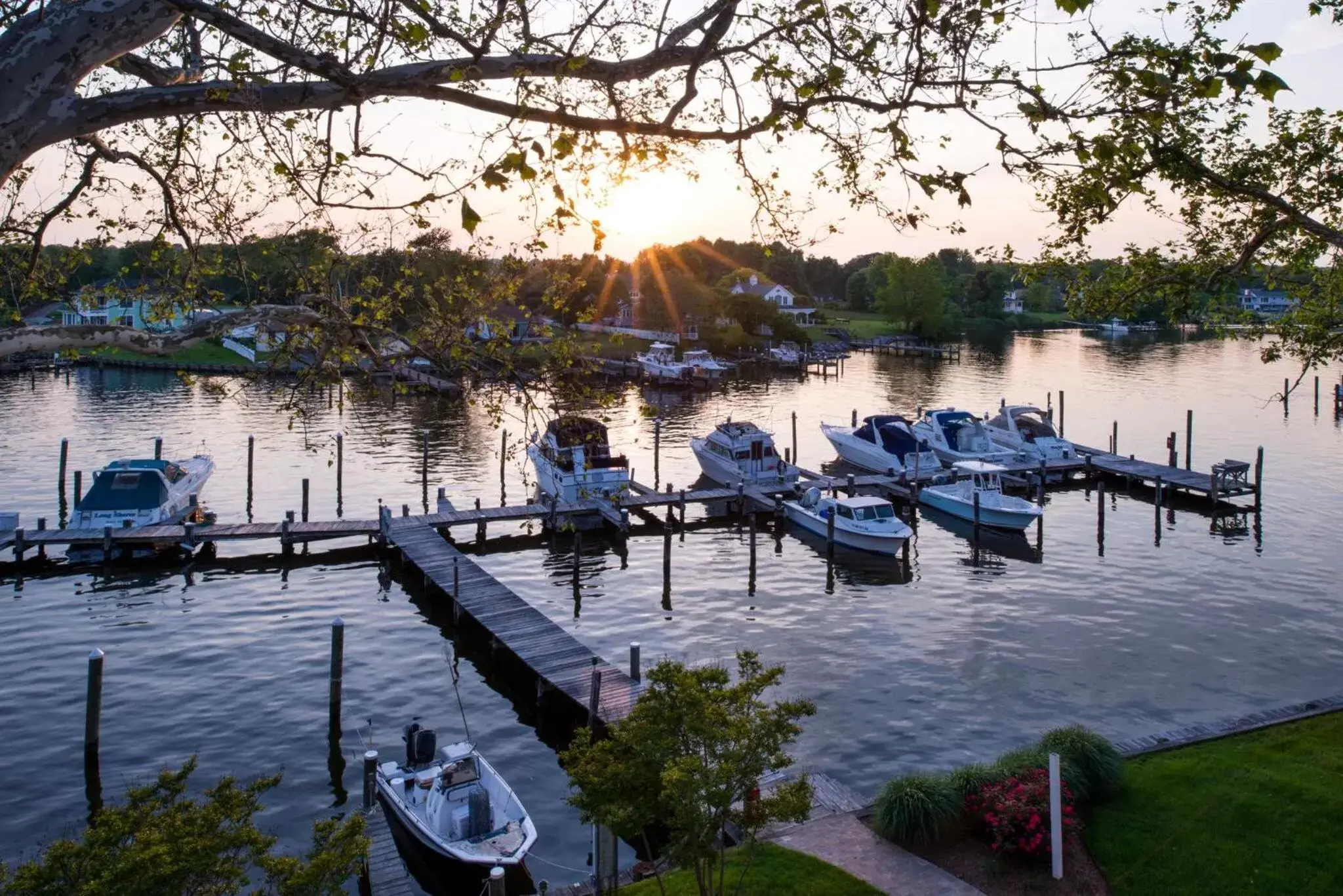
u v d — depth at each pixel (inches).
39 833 699.4
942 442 2034.9
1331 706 718.5
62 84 250.4
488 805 663.1
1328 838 532.7
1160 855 531.2
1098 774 590.6
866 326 5590.6
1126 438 2269.9
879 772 776.9
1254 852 525.7
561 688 885.8
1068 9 247.6
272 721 879.7
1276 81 283.0
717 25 296.5
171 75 324.8
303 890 350.9
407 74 278.7
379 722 884.0
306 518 1466.5
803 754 804.6
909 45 328.5
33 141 252.4
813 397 3100.4
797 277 6496.1
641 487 1670.8
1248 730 680.4
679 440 2327.8
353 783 776.9
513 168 266.5
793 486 1706.4
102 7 249.1
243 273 424.8
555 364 396.8
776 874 532.7
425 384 432.1
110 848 335.6
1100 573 1314.0
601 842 564.4
